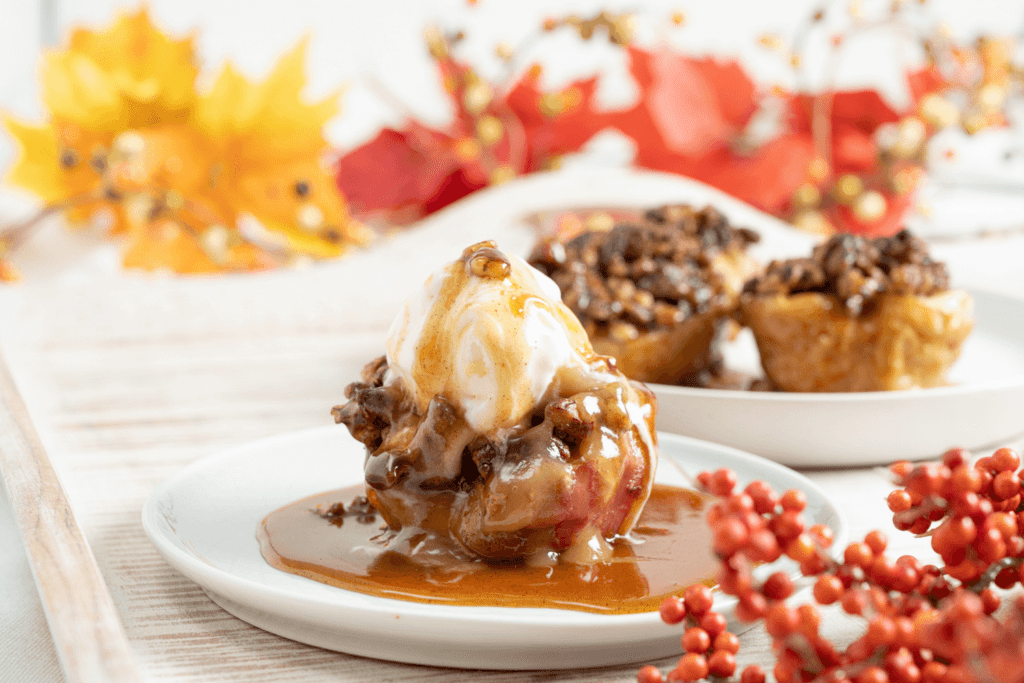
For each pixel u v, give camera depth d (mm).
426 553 570
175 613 560
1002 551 493
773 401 667
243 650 541
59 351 864
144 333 923
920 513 505
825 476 676
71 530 559
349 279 1090
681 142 1169
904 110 1208
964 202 1396
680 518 596
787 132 1213
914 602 488
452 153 1215
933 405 668
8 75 1465
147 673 530
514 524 558
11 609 626
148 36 1118
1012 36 1346
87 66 1093
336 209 1161
